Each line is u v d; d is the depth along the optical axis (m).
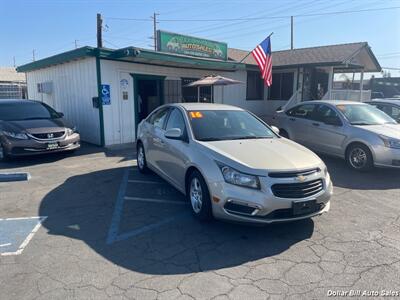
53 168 7.43
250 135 5.02
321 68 16.14
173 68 12.23
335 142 7.60
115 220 4.44
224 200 3.81
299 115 8.82
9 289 2.86
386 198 5.39
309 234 4.02
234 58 16.42
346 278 3.08
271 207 3.65
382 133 6.73
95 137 10.55
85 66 10.37
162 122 5.84
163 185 6.06
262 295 2.81
